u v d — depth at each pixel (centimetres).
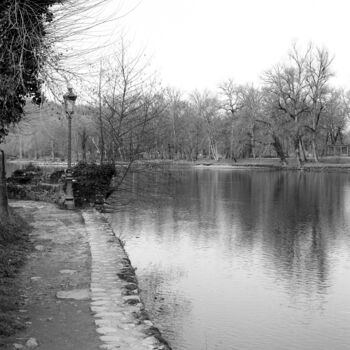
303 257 1642
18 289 746
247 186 4406
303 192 3862
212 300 1170
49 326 594
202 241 1869
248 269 1473
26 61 675
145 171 2038
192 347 895
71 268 885
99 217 1527
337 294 1247
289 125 7088
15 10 600
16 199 2152
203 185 4509
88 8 727
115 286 775
